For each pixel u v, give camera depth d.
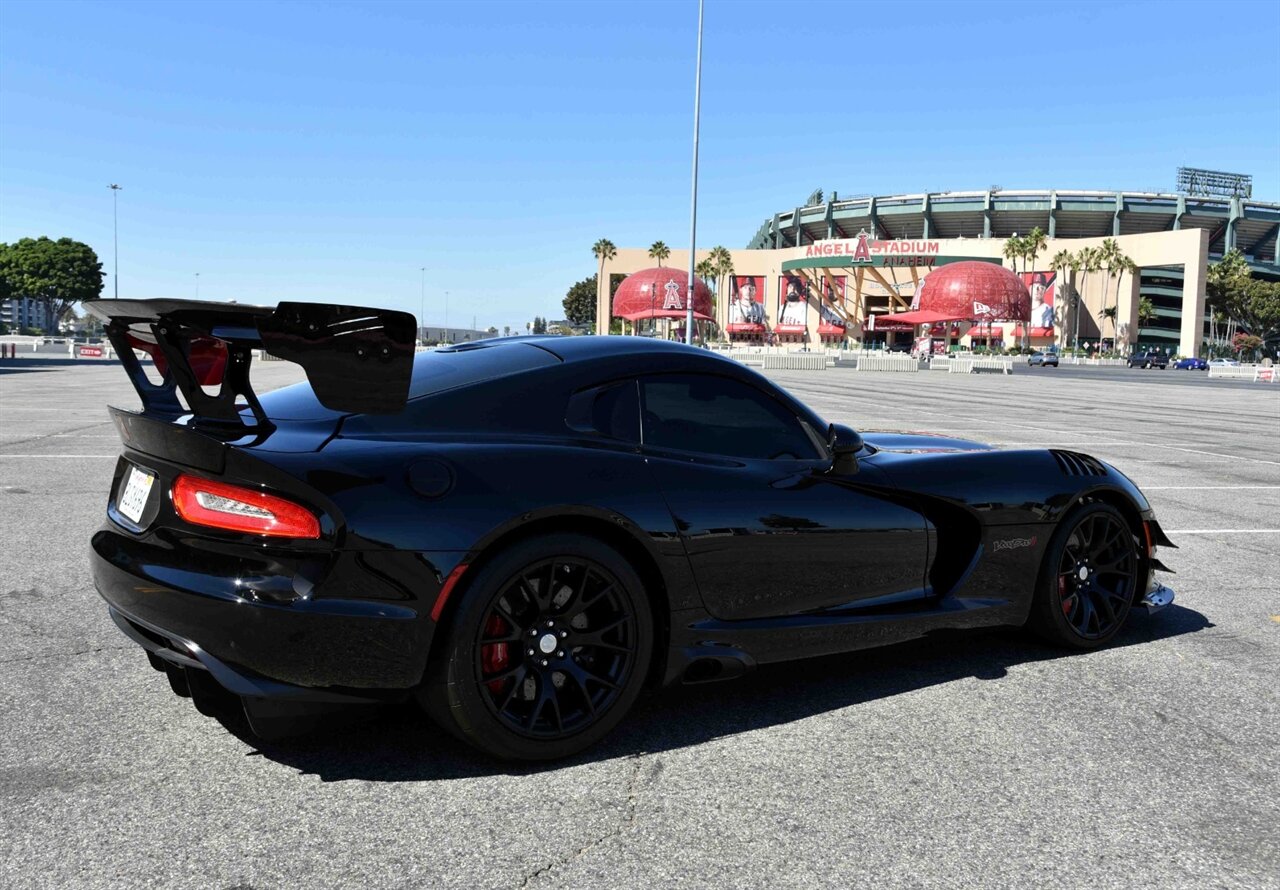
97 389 19.22
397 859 2.07
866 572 3.13
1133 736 2.86
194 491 2.32
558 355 2.86
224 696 2.48
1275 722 3.00
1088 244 109.31
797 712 3.01
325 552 2.24
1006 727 2.91
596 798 2.38
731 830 2.23
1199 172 140.50
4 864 2.01
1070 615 3.66
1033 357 67.81
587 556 2.51
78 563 4.77
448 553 2.31
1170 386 34.72
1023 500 3.48
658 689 2.78
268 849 2.10
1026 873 2.07
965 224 142.38
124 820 2.21
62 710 2.88
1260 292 104.56
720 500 2.78
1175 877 2.07
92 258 105.00
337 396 2.37
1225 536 6.17
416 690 2.38
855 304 117.19
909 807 2.37
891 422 14.27
